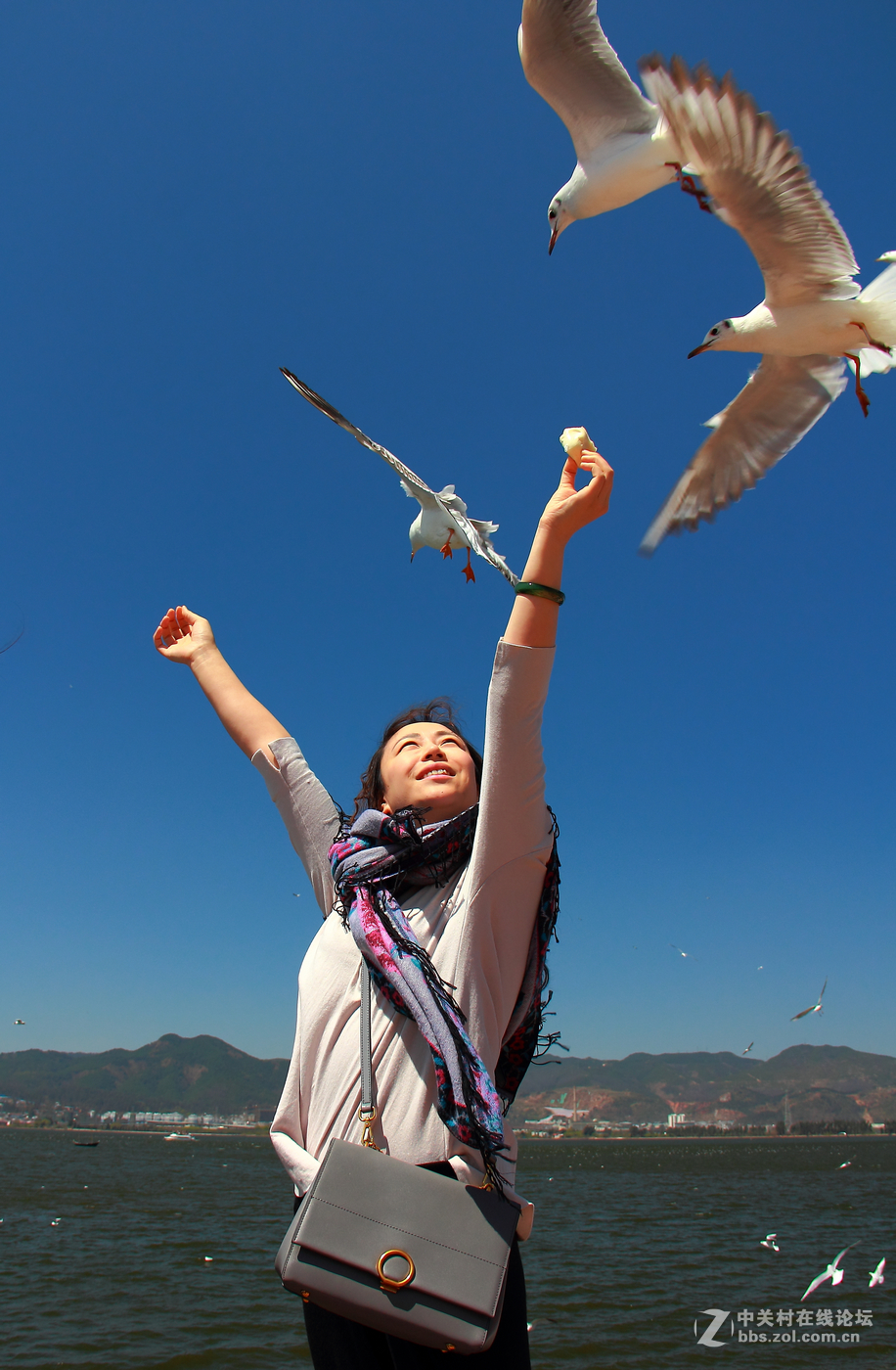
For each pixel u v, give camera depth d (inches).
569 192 189.6
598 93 184.4
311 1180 79.1
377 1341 80.4
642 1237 1255.5
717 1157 4874.5
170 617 125.6
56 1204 1628.9
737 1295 804.6
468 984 79.9
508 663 78.9
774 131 131.8
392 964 80.1
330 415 109.8
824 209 145.3
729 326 169.0
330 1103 83.9
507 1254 69.9
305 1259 69.9
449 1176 75.4
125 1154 4261.8
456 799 97.3
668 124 133.2
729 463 180.7
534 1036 87.0
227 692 116.4
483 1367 73.6
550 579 79.8
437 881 90.7
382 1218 70.7
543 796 82.1
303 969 95.4
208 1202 1758.1
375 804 108.6
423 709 111.8
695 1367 572.4
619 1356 601.0
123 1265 945.5
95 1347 614.9
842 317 159.8
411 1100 80.1
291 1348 621.0
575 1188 2406.5
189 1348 615.8
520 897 81.7
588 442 84.0
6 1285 822.5
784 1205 1819.6
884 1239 1202.6
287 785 107.8
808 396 176.7
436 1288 67.9
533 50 183.6
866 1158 4574.3
